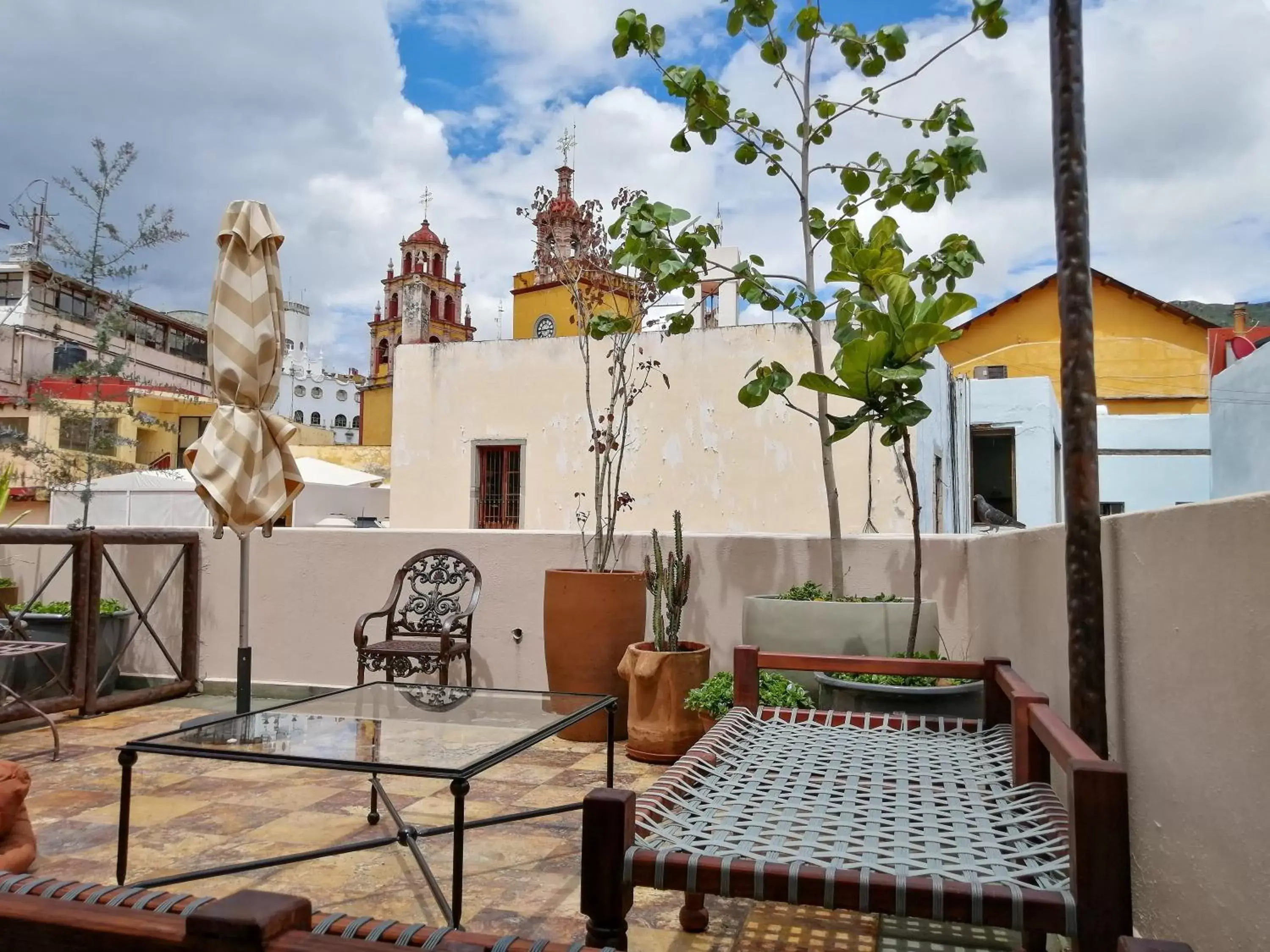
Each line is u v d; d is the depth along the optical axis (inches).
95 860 108.6
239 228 177.8
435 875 105.0
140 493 607.2
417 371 511.2
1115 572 80.0
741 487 443.2
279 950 29.6
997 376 821.2
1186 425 824.9
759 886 57.3
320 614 217.0
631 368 397.7
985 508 617.0
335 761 83.4
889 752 95.0
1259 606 51.8
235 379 174.4
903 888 55.0
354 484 702.5
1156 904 69.0
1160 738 68.3
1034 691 94.5
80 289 332.5
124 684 230.7
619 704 175.6
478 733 99.3
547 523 478.9
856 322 157.0
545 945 33.6
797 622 147.8
